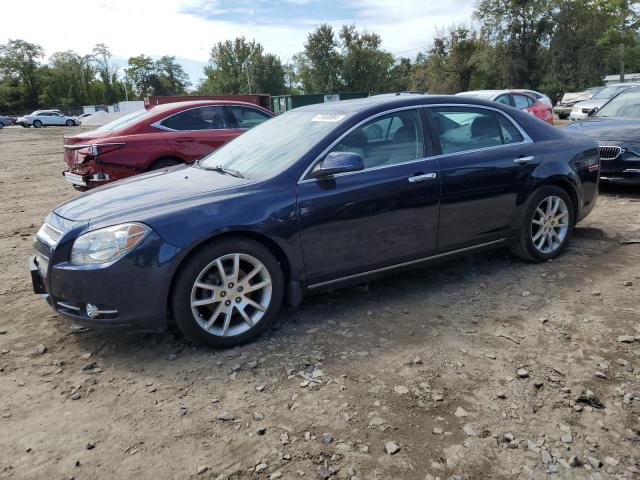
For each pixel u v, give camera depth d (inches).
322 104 185.6
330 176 149.8
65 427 110.3
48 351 142.9
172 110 323.3
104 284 128.6
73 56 4178.2
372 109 161.5
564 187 197.2
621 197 300.2
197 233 131.4
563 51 1942.7
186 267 132.0
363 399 116.1
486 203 176.1
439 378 123.3
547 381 120.6
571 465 94.8
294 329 150.1
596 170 205.8
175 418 112.0
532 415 109.0
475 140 177.6
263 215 139.0
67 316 135.5
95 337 149.8
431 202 164.2
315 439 103.7
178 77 4517.7
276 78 3385.8
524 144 187.0
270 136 173.9
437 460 97.0
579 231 233.0
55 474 96.7
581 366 126.2
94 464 99.1
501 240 183.9
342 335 145.8
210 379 126.3
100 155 294.5
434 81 2568.9
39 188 444.5
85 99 4222.4
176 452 101.5
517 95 544.1
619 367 125.2
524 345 137.0
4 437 107.7
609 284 173.0
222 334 138.0
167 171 179.6
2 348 144.8
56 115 2108.8
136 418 112.4
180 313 132.9
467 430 104.9
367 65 2942.9
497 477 92.7
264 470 95.8
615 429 104.0
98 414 114.3
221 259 135.7
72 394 122.3
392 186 156.7
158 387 123.8
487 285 177.0
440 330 147.0
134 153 302.4
